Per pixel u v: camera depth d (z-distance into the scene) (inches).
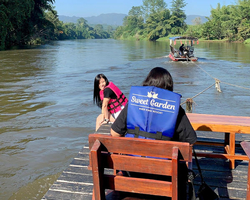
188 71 764.0
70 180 148.2
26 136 281.3
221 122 152.9
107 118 212.4
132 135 100.5
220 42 2869.1
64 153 241.6
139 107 99.3
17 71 759.1
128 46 2279.8
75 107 390.6
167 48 1940.2
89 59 1099.3
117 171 121.9
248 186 95.6
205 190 116.3
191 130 98.5
